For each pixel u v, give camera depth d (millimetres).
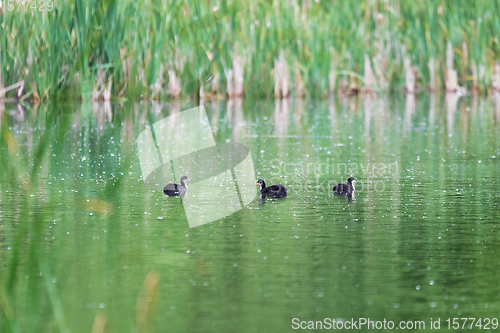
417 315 20047
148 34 56156
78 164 39344
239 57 66812
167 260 24047
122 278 22516
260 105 64938
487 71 71438
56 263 23672
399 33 71438
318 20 68438
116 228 27594
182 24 59000
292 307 20547
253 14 65750
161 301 20906
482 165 39094
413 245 25453
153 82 56000
